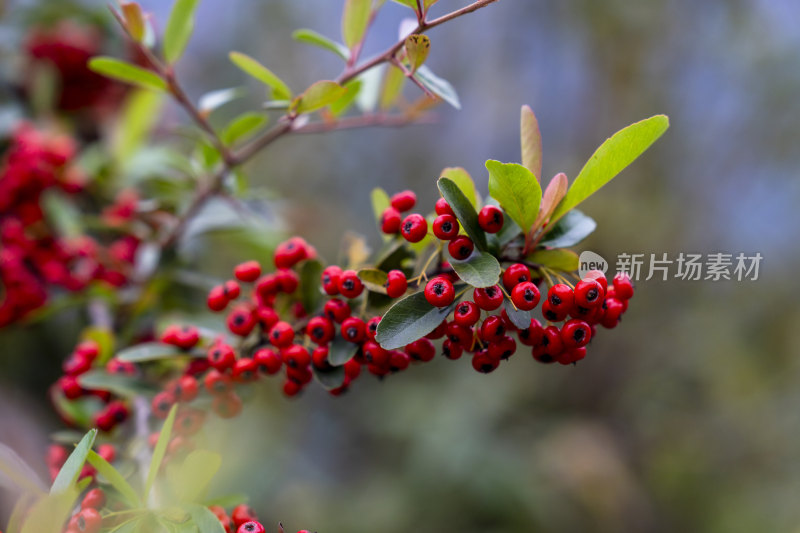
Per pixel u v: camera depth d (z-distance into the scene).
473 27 7.63
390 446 6.62
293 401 6.23
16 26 3.86
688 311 6.82
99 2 4.03
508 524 5.64
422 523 5.67
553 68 7.46
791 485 6.42
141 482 1.64
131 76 2.17
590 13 6.91
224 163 2.38
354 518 5.83
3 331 2.85
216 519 1.32
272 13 7.25
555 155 7.33
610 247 6.30
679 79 7.03
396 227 1.65
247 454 4.89
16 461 1.46
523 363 6.89
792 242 6.92
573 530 5.80
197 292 3.29
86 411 2.18
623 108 7.06
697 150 7.00
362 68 1.90
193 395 1.78
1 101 3.65
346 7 1.92
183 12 2.13
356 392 6.93
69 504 1.26
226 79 6.85
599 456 6.17
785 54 6.71
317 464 6.56
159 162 3.52
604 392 6.91
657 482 6.59
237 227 3.02
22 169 2.98
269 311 1.78
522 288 1.32
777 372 6.83
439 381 6.73
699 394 6.96
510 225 1.51
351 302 1.68
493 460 5.85
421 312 1.39
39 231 2.95
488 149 7.72
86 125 4.15
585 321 1.42
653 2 6.76
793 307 6.73
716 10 6.74
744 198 7.07
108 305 2.85
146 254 2.91
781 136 6.84
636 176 6.78
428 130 7.65
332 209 6.92
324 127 2.36
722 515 6.34
